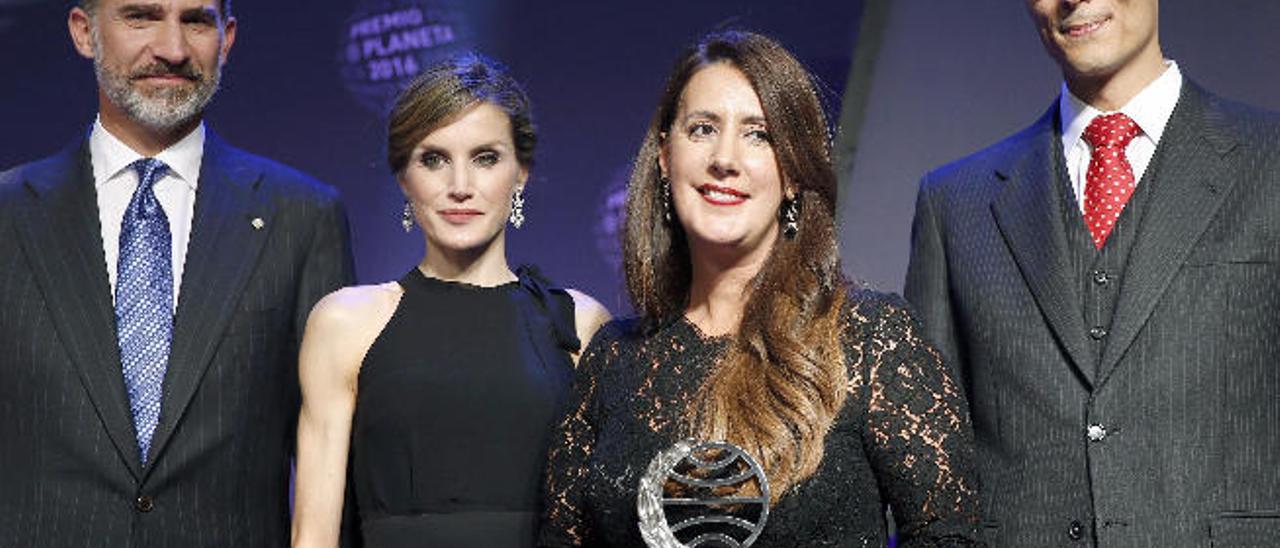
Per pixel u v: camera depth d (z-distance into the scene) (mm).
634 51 4160
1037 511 2441
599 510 2168
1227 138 2471
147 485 2738
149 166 2881
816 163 2164
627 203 2312
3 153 4078
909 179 3996
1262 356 2361
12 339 2762
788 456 2039
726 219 2166
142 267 2830
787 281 2146
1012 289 2533
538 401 2676
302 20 4141
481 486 2646
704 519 2068
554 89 4176
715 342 2189
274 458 2881
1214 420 2359
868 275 4016
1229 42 3568
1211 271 2393
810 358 2072
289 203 2959
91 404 2742
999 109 3918
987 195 2637
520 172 2773
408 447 2650
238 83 4137
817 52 4090
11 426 2758
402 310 2715
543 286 2826
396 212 4133
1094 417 2406
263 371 2848
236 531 2809
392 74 4133
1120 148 2529
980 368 2545
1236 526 2326
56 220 2834
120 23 2832
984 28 3941
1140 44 2496
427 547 2629
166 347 2809
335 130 4145
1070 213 2527
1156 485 2363
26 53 4059
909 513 2062
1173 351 2383
